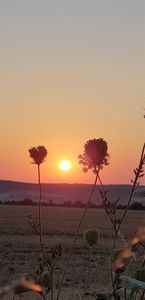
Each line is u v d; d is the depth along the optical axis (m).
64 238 49.06
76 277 24.98
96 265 30.34
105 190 2.96
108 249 39.38
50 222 73.25
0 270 28.86
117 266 2.76
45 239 47.94
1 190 196.75
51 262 3.04
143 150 2.91
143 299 2.65
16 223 67.56
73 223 71.44
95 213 105.81
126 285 2.62
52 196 167.50
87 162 3.07
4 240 46.69
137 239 2.72
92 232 3.54
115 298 2.77
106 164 3.08
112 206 2.90
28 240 46.66
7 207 128.88
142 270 2.69
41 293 2.87
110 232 52.81
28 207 132.88
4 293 1.73
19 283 1.71
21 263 32.38
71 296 17.19
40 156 3.63
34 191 177.00
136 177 2.88
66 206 152.25
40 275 2.93
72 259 33.59
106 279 23.12
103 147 3.07
